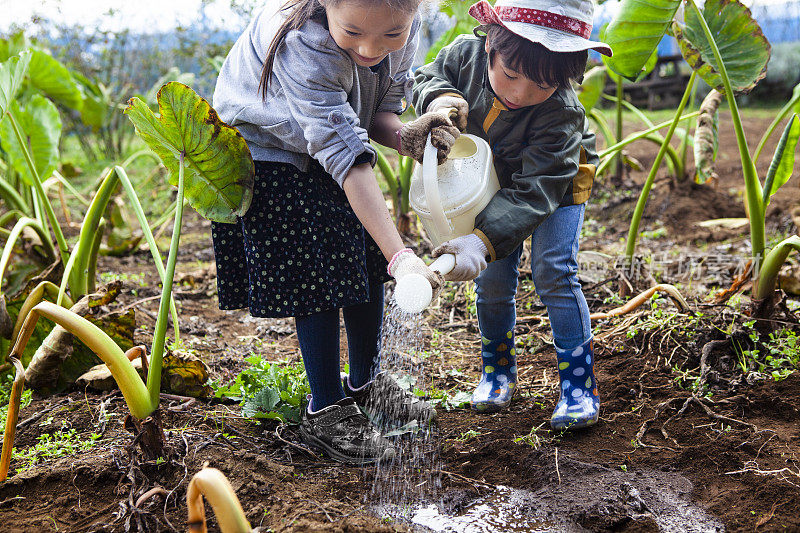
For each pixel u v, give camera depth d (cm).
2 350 257
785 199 502
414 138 178
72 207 608
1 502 173
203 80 836
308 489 179
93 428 213
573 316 210
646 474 188
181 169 188
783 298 264
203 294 374
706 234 450
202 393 237
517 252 221
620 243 454
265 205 190
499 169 210
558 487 182
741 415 216
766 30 1196
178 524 164
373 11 152
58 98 557
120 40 891
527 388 247
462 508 175
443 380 260
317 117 171
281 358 284
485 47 204
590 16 186
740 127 272
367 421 202
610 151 349
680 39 285
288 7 175
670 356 254
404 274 158
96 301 244
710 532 163
